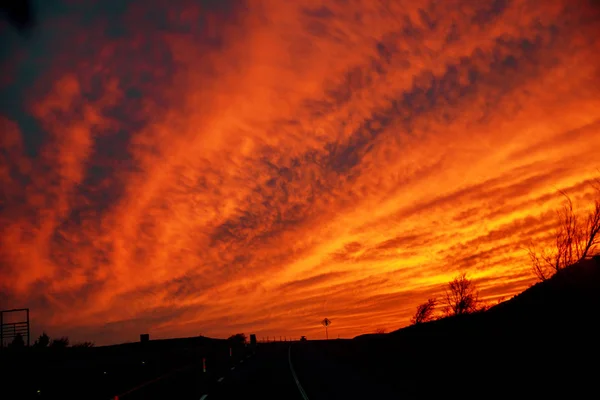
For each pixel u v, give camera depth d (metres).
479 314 28.41
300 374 21.39
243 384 18.09
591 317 14.75
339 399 13.49
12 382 19.61
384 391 14.83
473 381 13.84
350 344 45.03
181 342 76.25
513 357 13.92
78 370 23.73
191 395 15.33
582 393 10.48
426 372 17.48
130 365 26.77
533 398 11.02
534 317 17.44
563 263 20.53
